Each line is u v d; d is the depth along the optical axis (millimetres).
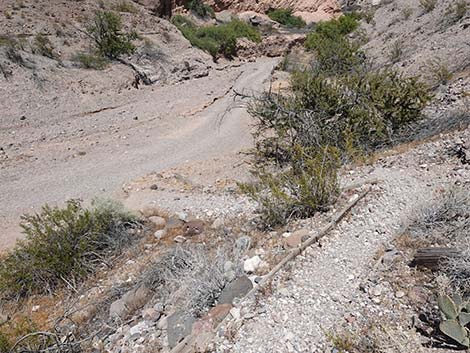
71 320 6523
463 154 8305
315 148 10531
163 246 8344
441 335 4480
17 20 24453
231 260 6594
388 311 4938
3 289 7734
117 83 23266
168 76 26703
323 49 22594
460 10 20766
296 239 6496
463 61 15195
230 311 5230
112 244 8641
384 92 11320
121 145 16500
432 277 5293
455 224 6098
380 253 5902
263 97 13688
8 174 13773
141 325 5781
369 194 7492
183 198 10570
